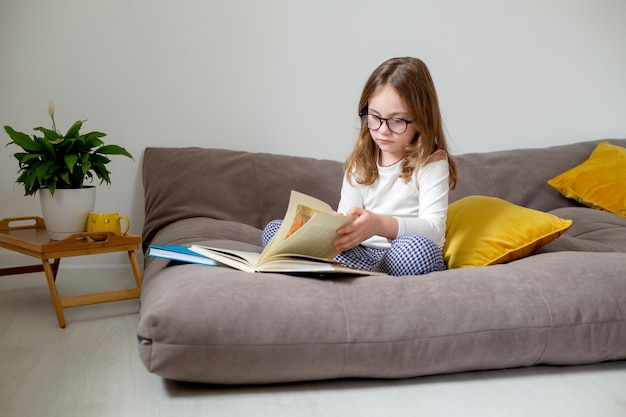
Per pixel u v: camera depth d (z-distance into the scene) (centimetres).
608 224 240
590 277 158
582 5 313
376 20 294
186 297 137
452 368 146
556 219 188
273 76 288
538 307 150
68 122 272
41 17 266
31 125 269
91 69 272
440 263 172
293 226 154
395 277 156
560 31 312
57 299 192
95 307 216
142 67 276
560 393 139
